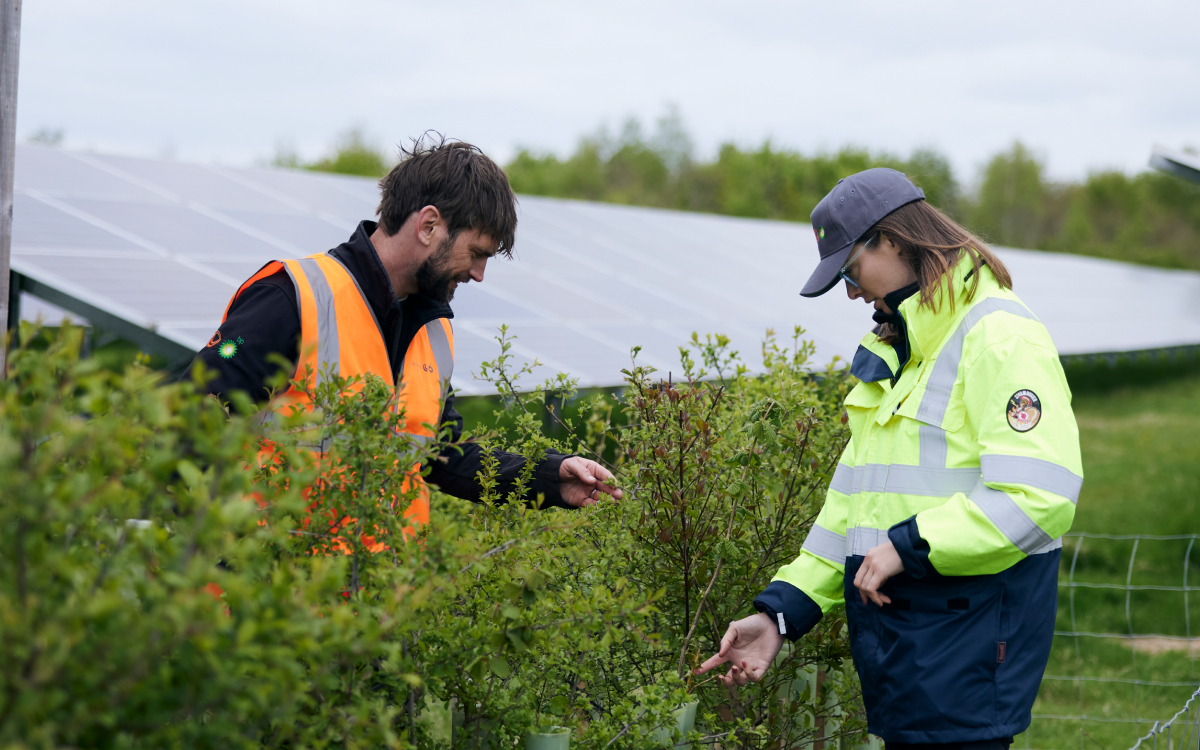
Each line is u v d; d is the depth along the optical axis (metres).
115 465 1.12
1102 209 54.19
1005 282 1.94
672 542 2.38
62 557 0.99
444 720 1.88
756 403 2.53
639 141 59.00
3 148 2.04
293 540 1.53
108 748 1.05
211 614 1.00
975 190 58.34
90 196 8.62
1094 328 16.47
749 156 56.62
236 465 1.10
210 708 1.18
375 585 1.52
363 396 1.61
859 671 1.97
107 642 0.96
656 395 2.36
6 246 2.06
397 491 1.64
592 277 10.50
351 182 12.69
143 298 6.20
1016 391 1.76
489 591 1.78
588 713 2.00
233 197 10.06
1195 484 9.97
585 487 2.34
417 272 2.07
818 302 12.72
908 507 1.87
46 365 1.07
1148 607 6.24
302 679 1.27
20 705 0.88
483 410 8.74
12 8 2.04
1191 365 20.80
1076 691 4.85
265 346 1.86
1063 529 1.74
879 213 1.95
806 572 2.13
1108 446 12.50
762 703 2.47
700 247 14.74
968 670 1.80
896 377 1.99
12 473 0.97
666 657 2.30
